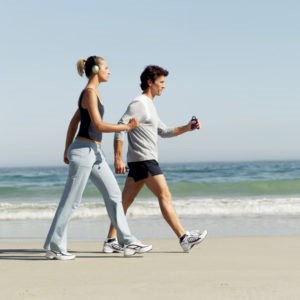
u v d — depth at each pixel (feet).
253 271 14.14
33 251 19.04
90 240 24.21
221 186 65.05
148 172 17.61
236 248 19.01
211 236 24.84
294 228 27.99
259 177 109.81
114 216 17.24
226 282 12.62
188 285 12.36
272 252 17.90
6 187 66.90
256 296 11.12
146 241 21.68
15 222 33.32
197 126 18.47
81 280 13.23
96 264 15.72
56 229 16.71
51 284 12.78
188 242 17.74
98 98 16.43
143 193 56.34
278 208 38.47
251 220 32.48
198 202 42.88
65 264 15.84
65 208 16.75
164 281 12.90
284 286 12.02
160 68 17.88
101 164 17.01
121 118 17.46
